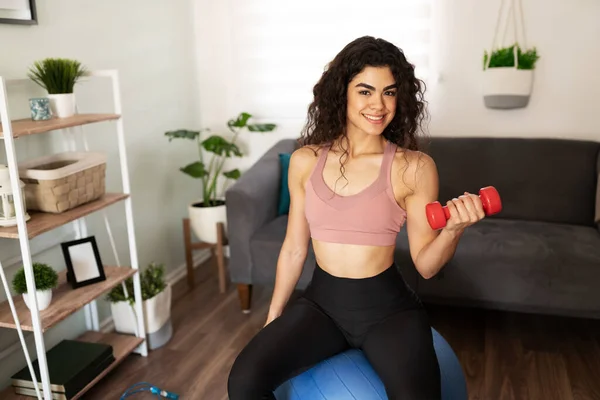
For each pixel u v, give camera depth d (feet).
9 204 5.56
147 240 9.35
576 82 9.03
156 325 7.60
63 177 5.87
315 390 4.39
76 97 7.53
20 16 6.40
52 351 6.72
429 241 4.55
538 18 8.94
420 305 4.77
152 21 9.16
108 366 6.79
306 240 5.04
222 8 10.31
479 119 9.60
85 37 7.62
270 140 10.71
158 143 9.54
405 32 9.52
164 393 6.41
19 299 6.29
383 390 4.31
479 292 7.41
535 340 7.72
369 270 4.55
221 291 9.52
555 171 8.75
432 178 4.48
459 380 4.83
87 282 6.57
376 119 4.33
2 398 6.23
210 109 10.91
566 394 6.44
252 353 4.28
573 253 7.13
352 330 4.57
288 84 10.34
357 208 4.42
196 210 9.37
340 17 9.77
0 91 4.90
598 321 8.21
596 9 8.68
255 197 8.13
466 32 9.27
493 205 3.77
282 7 10.00
